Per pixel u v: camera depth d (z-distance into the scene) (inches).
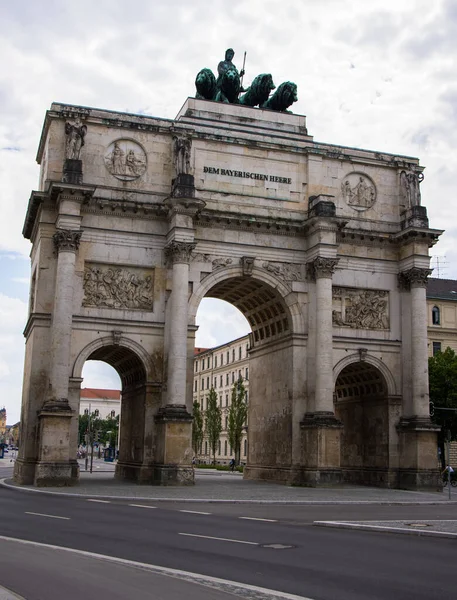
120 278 1806.1
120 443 2037.4
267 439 2033.7
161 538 732.7
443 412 2512.3
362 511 1152.8
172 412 1706.4
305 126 2091.5
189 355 1804.9
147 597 452.4
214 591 475.5
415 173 2063.2
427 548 705.6
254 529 835.4
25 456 1680.6
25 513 967.0
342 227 1939.0
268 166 1984.5
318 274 1893.5
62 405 1636.3
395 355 2006.6
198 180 1915.6
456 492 1866.4
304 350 1909.4
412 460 1913.1
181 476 1680.6
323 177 2031.3
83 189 1718.8
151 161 1889.8
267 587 500.4
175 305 1758.1
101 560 584.1
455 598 475.8
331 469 1779.0
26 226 1971.0
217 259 1881.2
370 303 2010.3
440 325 3262.8
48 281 1764.3
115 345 1777.8
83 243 1787.6
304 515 1047.0
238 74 2087.8
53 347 1667.1
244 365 4697.3
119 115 1886.1
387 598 472.4
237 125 2000.5
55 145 1822.1
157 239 1844.2
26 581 491.2
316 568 578.2
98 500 1259.8
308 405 1881.2
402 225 2044.8
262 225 1915.6
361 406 2123.5
